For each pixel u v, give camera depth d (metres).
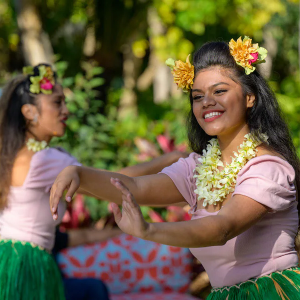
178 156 3.58
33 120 4.55
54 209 2.67
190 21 9.97
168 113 9.64
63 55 11.24
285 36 12.98
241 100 2.90
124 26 10.20
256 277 2.85
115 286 5.71
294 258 2.91
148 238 2.32
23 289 4.24
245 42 2.87
